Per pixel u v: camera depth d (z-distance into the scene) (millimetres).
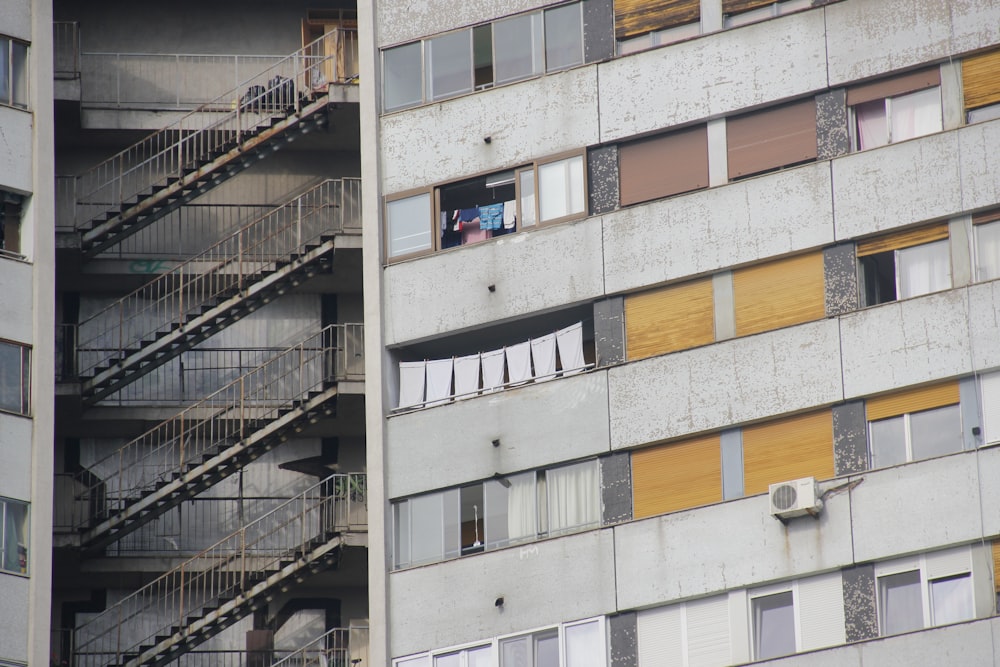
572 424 187625
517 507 187625
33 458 194375
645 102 193375
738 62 191000
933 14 185750
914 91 185000
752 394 182250
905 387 177500
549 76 197875
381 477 192000
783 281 184500
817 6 189750
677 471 183125
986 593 170000
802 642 174500
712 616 178000
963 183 180875
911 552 172875
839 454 178250
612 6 197500
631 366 187125
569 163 194750
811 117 187750
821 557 175375
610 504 184250
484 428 190625
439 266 196625
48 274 199750
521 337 195250
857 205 183625
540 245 193625
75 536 199375
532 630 183250
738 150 189375
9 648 188750
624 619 180500
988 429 174250
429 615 187000
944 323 177875
